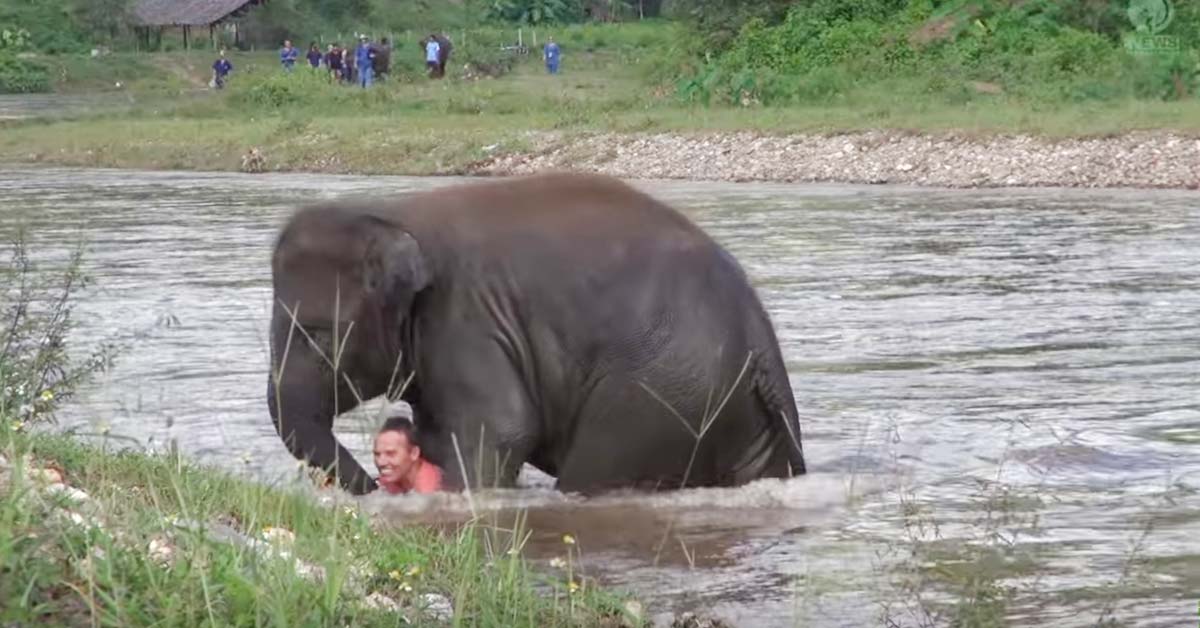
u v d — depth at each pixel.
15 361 10.12
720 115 39.47
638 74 53.81
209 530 7.00
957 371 13.66
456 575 7.45
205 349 14.54
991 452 10.89
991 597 7.42
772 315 16.59
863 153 34.00
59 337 11.01
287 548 7.01
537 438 9.78
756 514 9.48
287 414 9.77
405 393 9.95
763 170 34.34
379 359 9.78
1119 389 12.88
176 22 86.81
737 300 9.87
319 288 9.82
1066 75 39.97
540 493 9.81
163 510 7.45
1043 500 9.64
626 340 9.62
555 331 9.67
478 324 9.69
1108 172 30.72
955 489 9.97
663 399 9.62
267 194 33.78
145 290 18.56
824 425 11.72
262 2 88.31
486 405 9.63
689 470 9.80
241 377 13.27
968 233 23.69
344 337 9.73
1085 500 9.64
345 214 9.90
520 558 8.21
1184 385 12.99
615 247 9.78
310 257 9.87
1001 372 13.59
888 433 11.40
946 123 34.53
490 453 9.62
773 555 8.63
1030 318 16.23
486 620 6.73
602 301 9.67
